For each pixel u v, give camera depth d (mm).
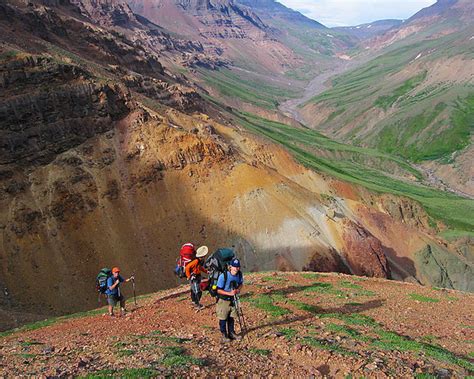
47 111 54406
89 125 58188
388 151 189875
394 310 17922
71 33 86500
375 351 11391
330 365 10203
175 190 58594
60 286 45656
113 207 53781
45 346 12633
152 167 58500
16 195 48719
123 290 47812
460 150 171875
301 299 18594
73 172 53531
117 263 50000
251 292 19312
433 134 185625
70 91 57156
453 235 93375
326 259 57938
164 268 51969
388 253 74812
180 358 10078
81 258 48531
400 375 9766
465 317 17766
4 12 66438
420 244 77625
